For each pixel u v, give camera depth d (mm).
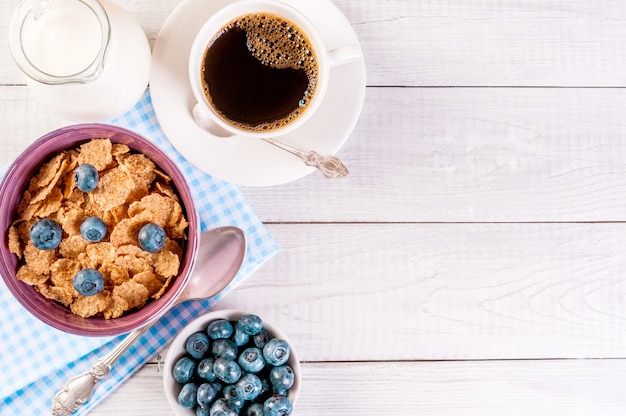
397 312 785
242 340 727
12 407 737
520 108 792
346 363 783
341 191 780
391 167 784
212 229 735
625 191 798
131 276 665
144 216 661
